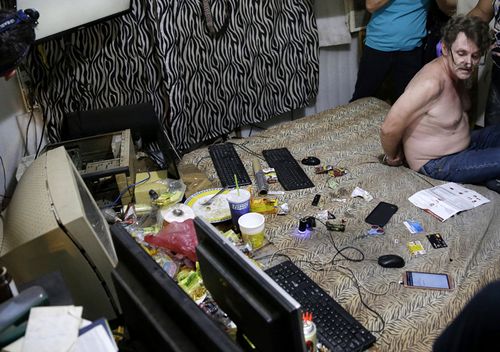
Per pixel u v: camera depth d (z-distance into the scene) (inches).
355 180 92.9
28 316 37.3
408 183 91.5
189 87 126.5
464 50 82.6
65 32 97.2
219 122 137.0
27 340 35.2
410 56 135.0
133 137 104.1
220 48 128.1
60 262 52.2
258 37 133.3
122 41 115.3
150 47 118.6
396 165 98.5
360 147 106.3
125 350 47.1
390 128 90.3
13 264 51.9
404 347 56.9
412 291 64.9
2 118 103.1
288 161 99.5
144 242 70.4
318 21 143.9
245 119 141.6
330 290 65.6
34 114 110.8
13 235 52.5
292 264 68.1
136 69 119.5
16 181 99.8
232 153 103.5
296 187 90.6
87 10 98.3
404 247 73.6
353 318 59.2
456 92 90.5
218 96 133.3
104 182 85.4
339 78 156.7
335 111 124.9
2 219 59.8
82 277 53.6
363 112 123.3
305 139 111.6
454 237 75.4
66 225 50.1
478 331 39.7
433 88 86.0
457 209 81.6
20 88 106.9
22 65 105.7
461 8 124.0
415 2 127.6
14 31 63.9
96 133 104.3
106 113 104.4
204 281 49.3
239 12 127.5
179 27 118.6
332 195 88.0
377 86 141.4
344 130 114.3
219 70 130.3
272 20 133.7
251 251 71.1
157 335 36.6
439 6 126.8
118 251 43.2
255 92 139.7
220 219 77.0
